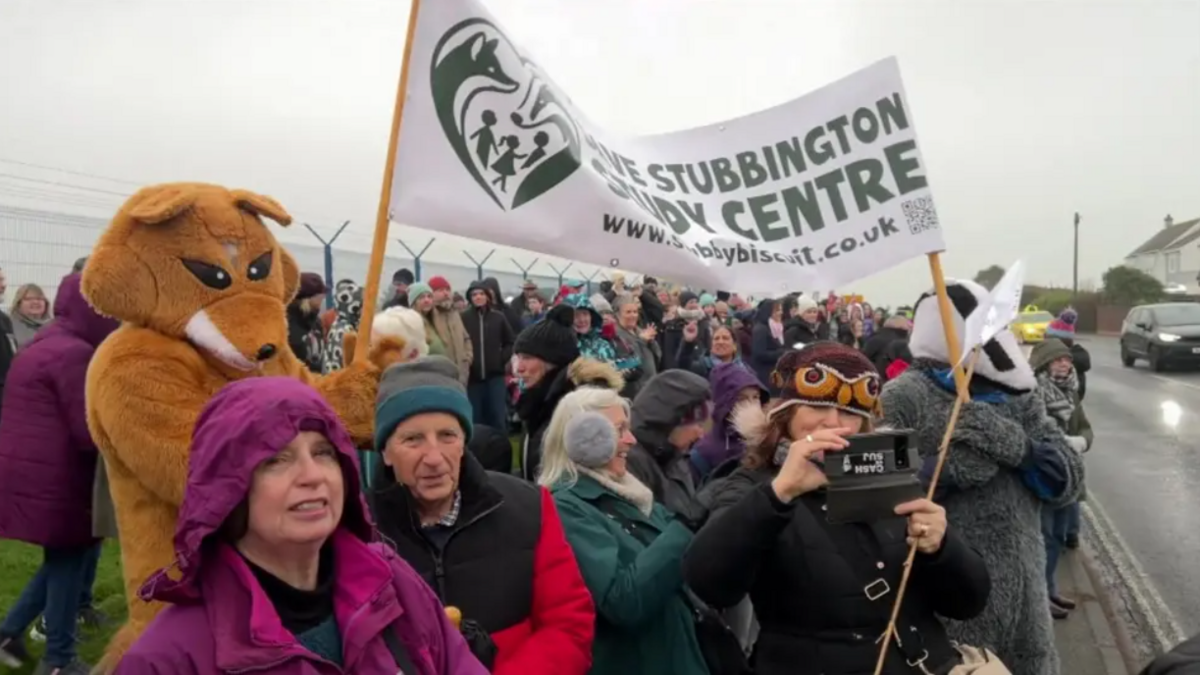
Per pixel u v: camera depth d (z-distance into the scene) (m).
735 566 2.22
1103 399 16.33
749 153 3.29
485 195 2.89
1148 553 6.79
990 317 2.50
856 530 2.32
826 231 3.20
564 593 2.39
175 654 1.41
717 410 4.18
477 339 9.16
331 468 1.56
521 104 2.92
